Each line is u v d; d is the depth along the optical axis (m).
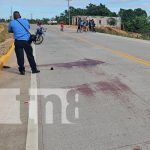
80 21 51.34
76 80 11.41
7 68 14.40
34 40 12.85
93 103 8.49
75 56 18.36
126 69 13.53
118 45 25.72
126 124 6.93
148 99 8.73
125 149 5.77
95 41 30.48
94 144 6.02
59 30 58.50
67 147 5.93
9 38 35.66
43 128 6.85
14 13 12.73
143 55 18.45
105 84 10.63
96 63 15.44
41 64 15.49
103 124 6.98
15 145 6.04
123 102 8.52
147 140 6.11
